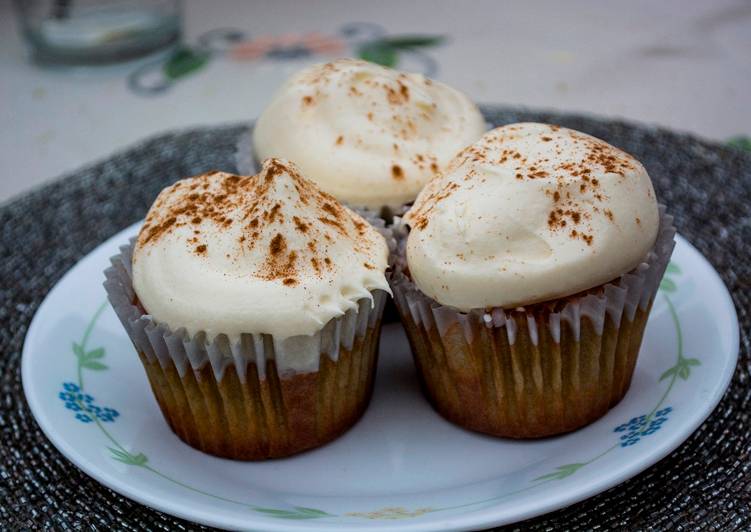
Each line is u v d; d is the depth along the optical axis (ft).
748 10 2.10
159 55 2.04
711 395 0.95
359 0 2.27
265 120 1.19
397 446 1.00
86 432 0.98
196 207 1.01
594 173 0.95
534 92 1.77
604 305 0.94
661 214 1.02
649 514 0.90
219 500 0.91
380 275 0.97
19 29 2.15
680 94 1.74
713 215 1.29
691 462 0.94
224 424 0.98
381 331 1.12
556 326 0.94
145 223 1.03
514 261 0.92
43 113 1.83
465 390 0.99
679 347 1.04
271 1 2.28
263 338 0.93
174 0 2.04
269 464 0.99
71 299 1.14
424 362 1.02
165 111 1.81
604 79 1.82
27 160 1.67
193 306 0.93
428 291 0.96
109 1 2.03
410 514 0.90
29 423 1.05
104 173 1.49
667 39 1.98
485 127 1.22
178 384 0.98
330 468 0.98
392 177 1.10
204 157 1.49
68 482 0.97
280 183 0.97
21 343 1.17
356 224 1.02
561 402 0.97
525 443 0.99
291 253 0.94
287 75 1.89
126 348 1.12
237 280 0.93
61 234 1.36
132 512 0.94
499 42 2.00
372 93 1.15
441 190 1.00
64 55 1.99
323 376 0.97
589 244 0.92
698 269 1.11
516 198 0.93
